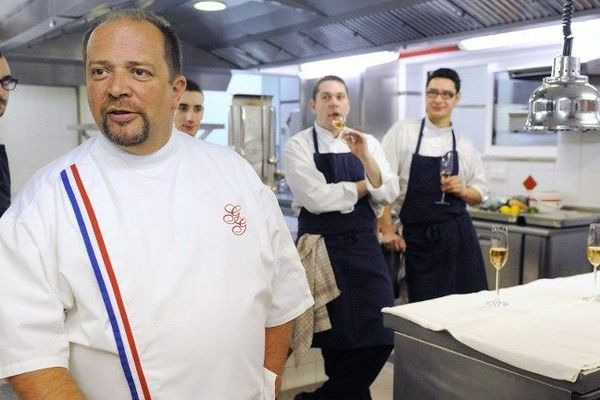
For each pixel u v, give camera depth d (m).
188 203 1.17
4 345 1.01
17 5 2.71
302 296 1.39
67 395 1.01
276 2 2.70
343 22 3.19
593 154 3.81
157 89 1.09
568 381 1.35
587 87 1.81
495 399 1.53
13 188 4.62
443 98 2.88
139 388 1.07
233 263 1.17
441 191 2.87
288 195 4.65
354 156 2.58
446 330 1.64
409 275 2.98
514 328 1.64
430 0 2.68
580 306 1.88
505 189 4.38
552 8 2.55
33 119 4.64
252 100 2.85
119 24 1.08
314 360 3.11
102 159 1.14
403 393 1.81
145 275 1.08
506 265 3.65
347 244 2.48
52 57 3.75
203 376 1.11
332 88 2.49
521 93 4.20
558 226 3.47
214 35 3.88
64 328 1.07
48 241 1.05
